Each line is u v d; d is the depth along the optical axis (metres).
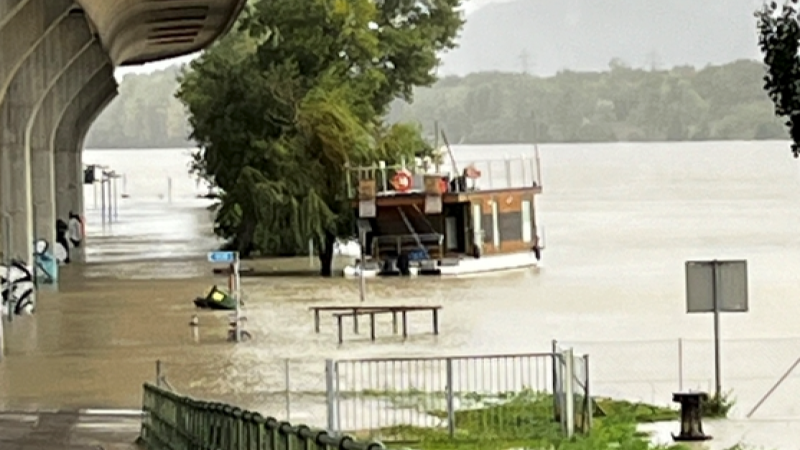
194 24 124.31
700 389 46.16
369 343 64.50
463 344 64.31
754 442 38.00
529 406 42.66
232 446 21.25
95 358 59.94
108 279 99.12
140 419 43.06
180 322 72.50
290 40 121.56
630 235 133.50
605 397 46.28
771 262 106.94
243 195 114.12
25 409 46.66
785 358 56.75
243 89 117.12
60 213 132.25
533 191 107.62
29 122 87.06
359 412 42.97
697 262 40.66
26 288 77.69
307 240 110.56
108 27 98.19
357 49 123.00
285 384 50.16
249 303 82.81
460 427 39.91
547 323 73.00
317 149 113.06
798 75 32.59
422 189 107.19
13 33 77.44
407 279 98.44
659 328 70.69
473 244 103.44
